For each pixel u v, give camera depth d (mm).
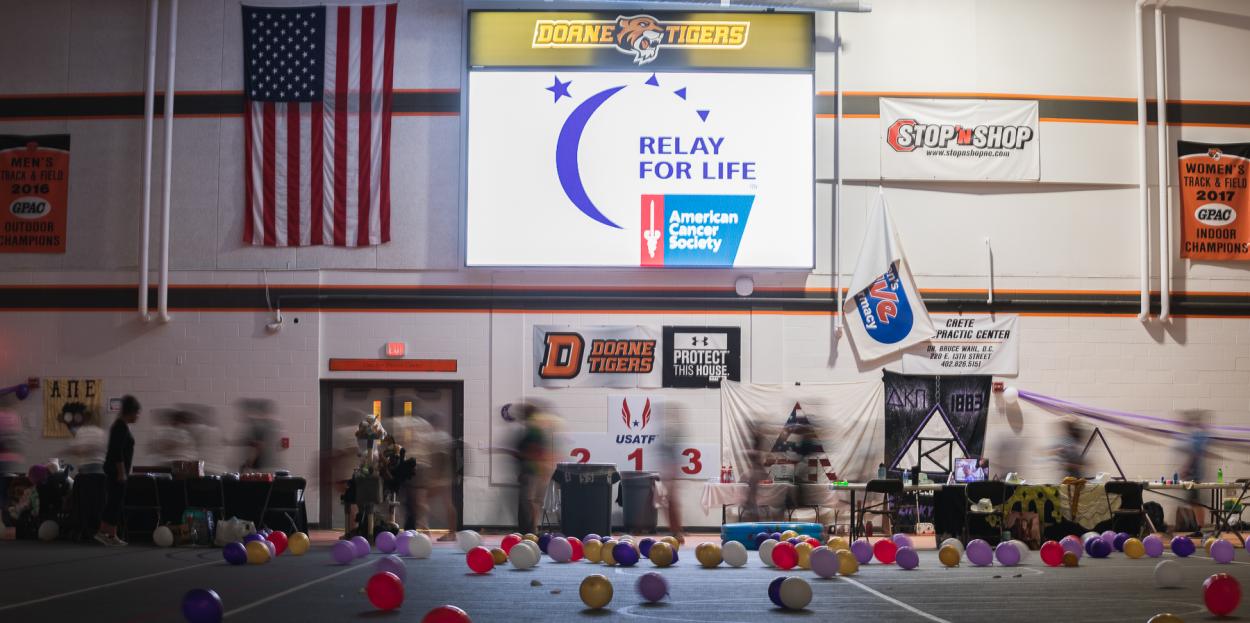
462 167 21484
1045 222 21828
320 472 21172
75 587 11414
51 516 18219
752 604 10188
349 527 17891
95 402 21312
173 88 21719
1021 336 21625
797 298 21516
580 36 21469
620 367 21359
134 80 21766
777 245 21250
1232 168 22031
